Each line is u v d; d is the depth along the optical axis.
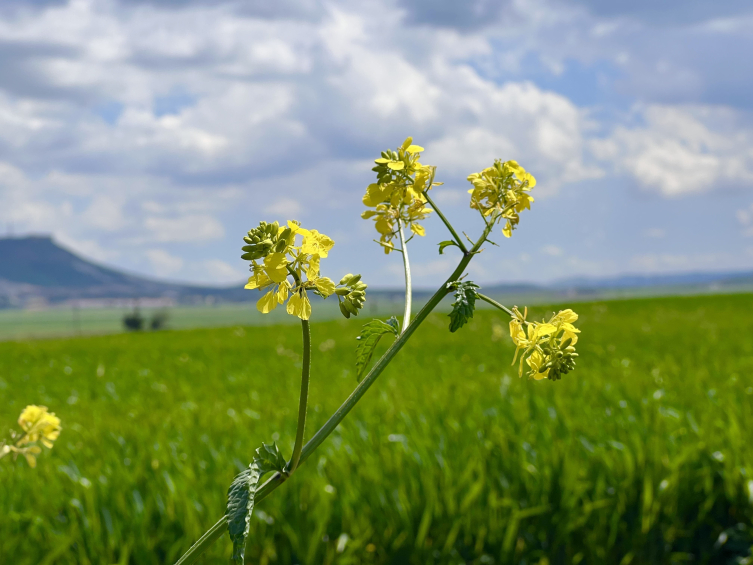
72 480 3.94
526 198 1.29
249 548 3.36
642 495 3.55
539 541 3.57
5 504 3.62
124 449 4.80
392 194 1.28
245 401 7.25
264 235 0.95
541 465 3.74
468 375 8.61
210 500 3.50
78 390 9.43
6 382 10.78
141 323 77.81
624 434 4.12
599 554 3.41
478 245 1.20
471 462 3.69
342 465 3.89
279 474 0.97
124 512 3.52
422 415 5.16
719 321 18.41
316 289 0.97
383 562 3.38
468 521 3.40
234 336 20.62
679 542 3.63
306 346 0.98
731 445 3.81
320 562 3.37
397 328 1.15
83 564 3.23
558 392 5.91
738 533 3.46
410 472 3.75
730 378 6.54
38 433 1.95
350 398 1.03
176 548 3.25
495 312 24.06
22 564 3.14
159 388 9.22
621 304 30.08
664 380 6.67
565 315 1.19
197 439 4.86
